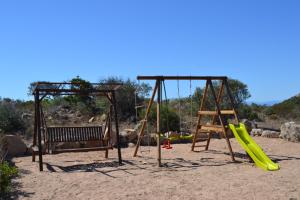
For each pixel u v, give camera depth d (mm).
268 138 17156
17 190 8445
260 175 9617
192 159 12297
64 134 11938
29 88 24141
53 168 11070
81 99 23203
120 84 11945
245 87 28625
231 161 11797
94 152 14203
